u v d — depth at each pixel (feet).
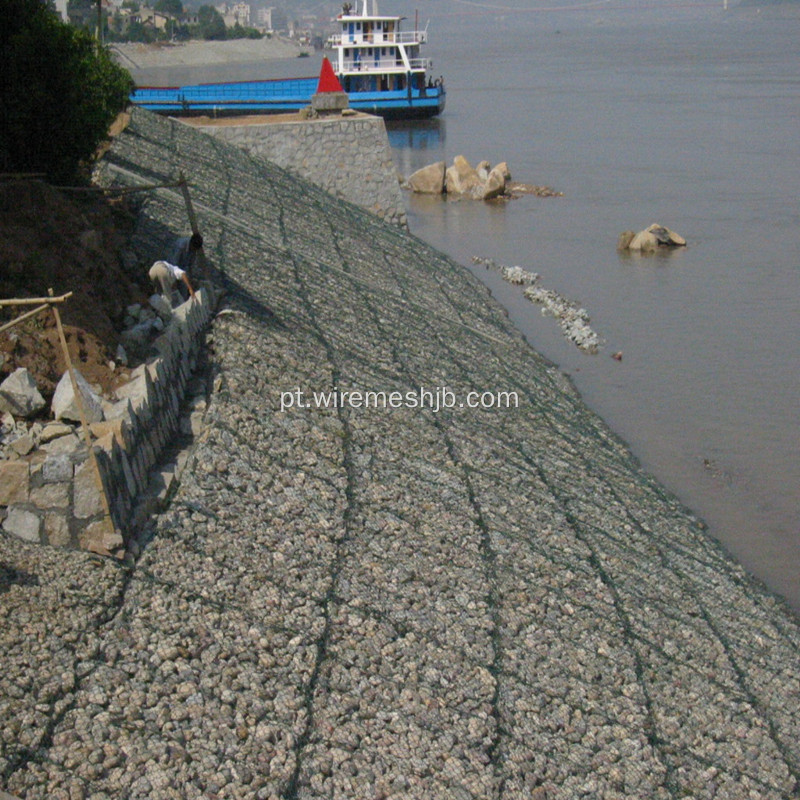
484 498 51.83
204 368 53.31
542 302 107.14
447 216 155.53
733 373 86.48
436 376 69.31
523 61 595.88
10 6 60.85
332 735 33.60
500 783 34.12
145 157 97.09
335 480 47.70
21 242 47.88
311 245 92.89
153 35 634.43
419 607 40.91
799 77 391.86
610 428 75.05
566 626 43.27
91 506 36.06
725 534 60.64
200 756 31.01
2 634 32.09
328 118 130.52
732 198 161.27
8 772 28.37
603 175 186.29
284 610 37.83
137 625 34.37
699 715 40.98
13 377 39.58
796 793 38.42
